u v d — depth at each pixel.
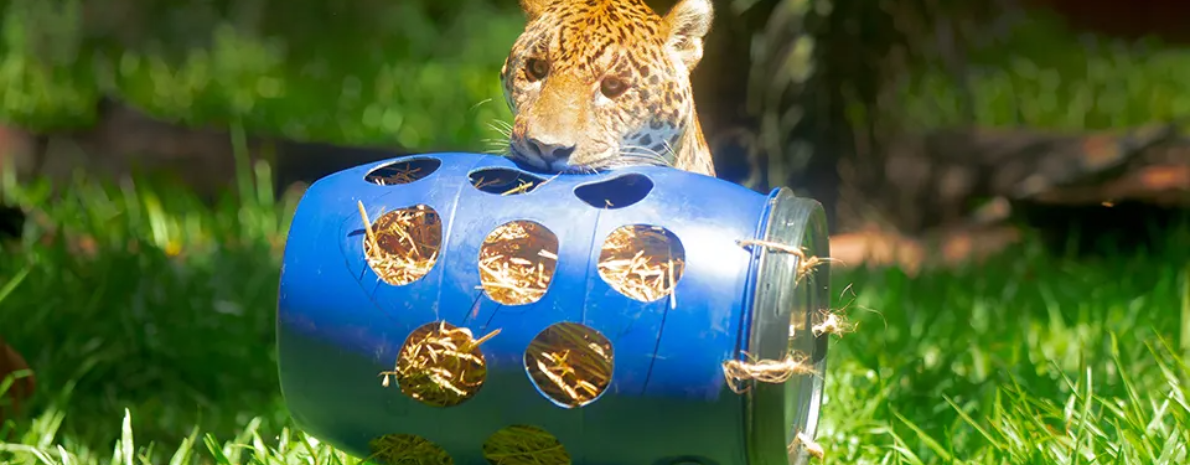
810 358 5.42
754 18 12.35
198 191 14.03
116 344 8.64
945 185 13.54
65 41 22.72
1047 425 7.05
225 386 8.49
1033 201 12.93
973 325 9.25
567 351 4.92
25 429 7.26
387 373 4.91
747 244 4.80
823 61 12.53
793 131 12.70
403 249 5.09
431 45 25.28
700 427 4.80
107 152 14.09
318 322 4.97
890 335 8.92
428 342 4.92
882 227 13.18
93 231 11.79
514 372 4.79
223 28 25.14
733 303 4.72
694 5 5.93
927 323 9.16
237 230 12.21
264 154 14.14
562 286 4.74
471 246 4.86
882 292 10.11
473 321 4.79
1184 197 12.44
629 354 4.73
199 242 12.12
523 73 5.77
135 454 7.06
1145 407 7.20
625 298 4.73
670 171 5.13
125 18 24.98
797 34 12.29
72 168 13.95
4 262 10.28
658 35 5.89
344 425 5.17
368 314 4.90
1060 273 11.25
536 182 5.43
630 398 4.76
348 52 24.33
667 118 5.80
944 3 13.05
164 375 8.55
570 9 5.77
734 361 4.70
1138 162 12.88
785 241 4.83
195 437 7.19
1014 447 6.35
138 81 20.48
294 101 19.47
